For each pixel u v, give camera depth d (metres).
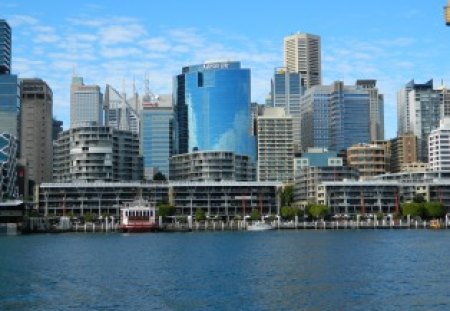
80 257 188.12
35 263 171.75
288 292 116.75
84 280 135.12
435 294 113.19
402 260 170.00
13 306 105.75
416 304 104.31
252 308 102.88
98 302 108.62
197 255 191.00
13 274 146.88
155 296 113.88
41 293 118.25
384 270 147.38
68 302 108.81
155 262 171.25
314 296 112.38
